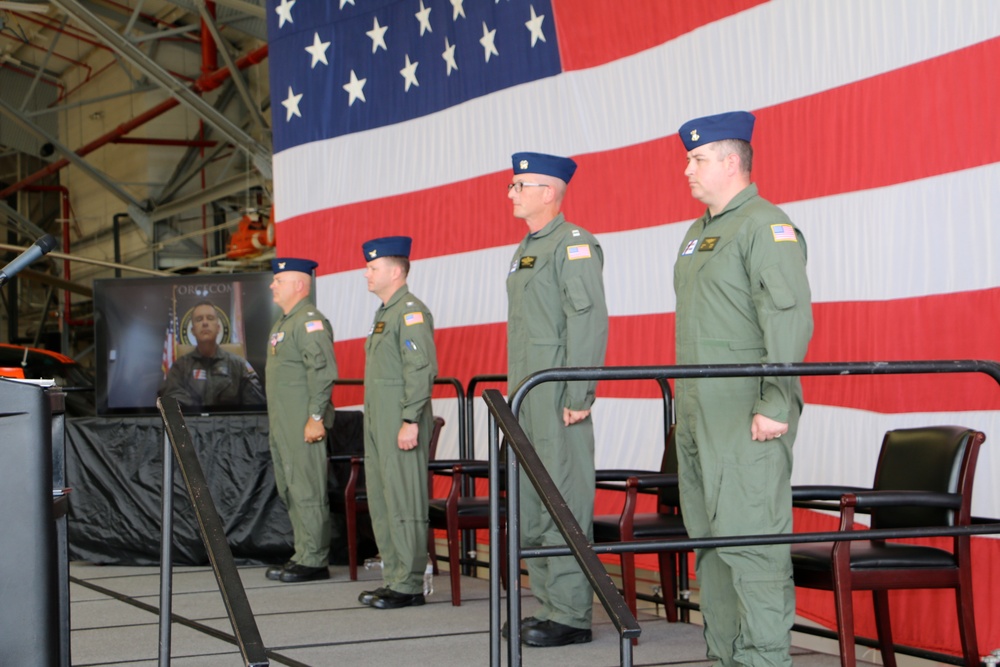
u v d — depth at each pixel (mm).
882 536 2516
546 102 5676
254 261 12422
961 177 3670
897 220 3879
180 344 6348
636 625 1840
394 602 4684
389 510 4719
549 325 3914
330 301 7027
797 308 2785
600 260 3939
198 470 2270
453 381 5707
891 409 3832
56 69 16016
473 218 6145
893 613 3650
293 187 7246
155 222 14328
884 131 3953
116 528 6137
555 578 3875
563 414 3867
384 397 4727
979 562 3484
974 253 3619
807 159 4277
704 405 2906
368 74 6844
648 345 5074
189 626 4387
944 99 3734
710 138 2996
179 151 14359
